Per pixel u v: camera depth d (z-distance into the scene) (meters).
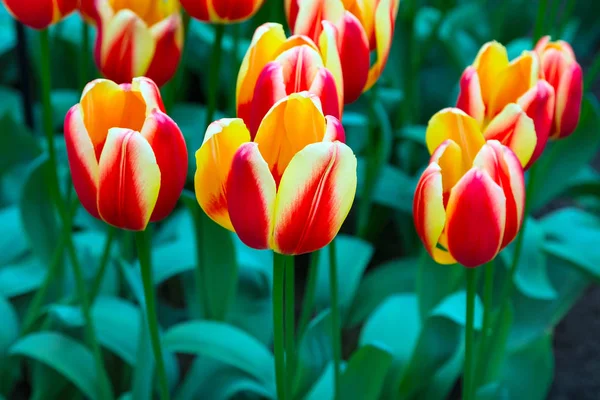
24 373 1.25
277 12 1.35
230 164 0.76
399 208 1.41
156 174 0.78
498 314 1.03
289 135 0.76
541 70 0.86
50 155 0.97
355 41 0.84
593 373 1.36
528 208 0.99
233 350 1.03
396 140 1.62
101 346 1.18
